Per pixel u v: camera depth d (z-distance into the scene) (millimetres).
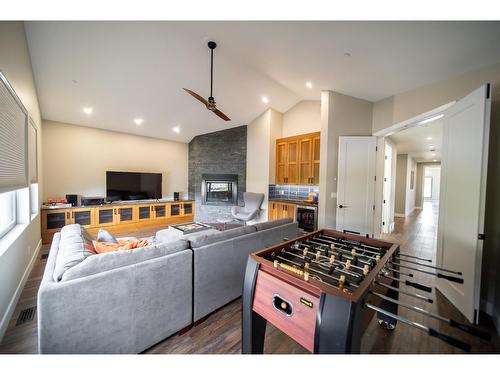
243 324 1350
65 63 2875
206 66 3328
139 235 4715
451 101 2422
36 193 3225
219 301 1983
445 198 2287
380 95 3359
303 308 1064
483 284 1973
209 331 1749
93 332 1287
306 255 1627
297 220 4418
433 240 4363
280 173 5125
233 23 2336
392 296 1680
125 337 1412
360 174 3545
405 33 1923
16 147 2029
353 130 3635
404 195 7285
